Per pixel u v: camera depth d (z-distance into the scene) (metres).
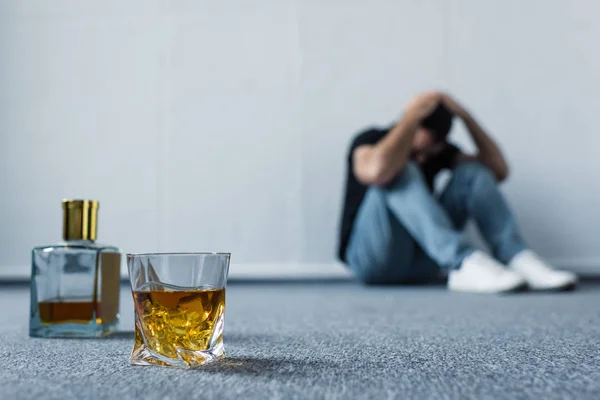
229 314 1.31
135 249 2.83
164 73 2.88
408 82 2.85
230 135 2.86
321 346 0.81
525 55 2.84
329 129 2.84
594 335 0.92
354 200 2.40
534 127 2.83
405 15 2.86
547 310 1.33
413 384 0.57
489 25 2.85
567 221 2.80
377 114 2.85
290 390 0.55
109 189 2.86
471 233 2.71
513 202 2.81
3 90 2.89
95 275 0.90
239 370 0.64
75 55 2.90
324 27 2.87
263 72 2.87
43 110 2.89
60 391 0.54
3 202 2.86
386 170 2.02
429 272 2.42
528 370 0.64
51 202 2.86
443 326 1.05
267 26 2.88
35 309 0.90
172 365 0.65
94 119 2.88
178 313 0.65
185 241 2.83
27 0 2.91
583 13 2.84
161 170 2.86
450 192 2.27
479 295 1.80
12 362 0.69
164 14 2.90
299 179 2.84
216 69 2.88
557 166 2.81
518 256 2.05
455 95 2.84
